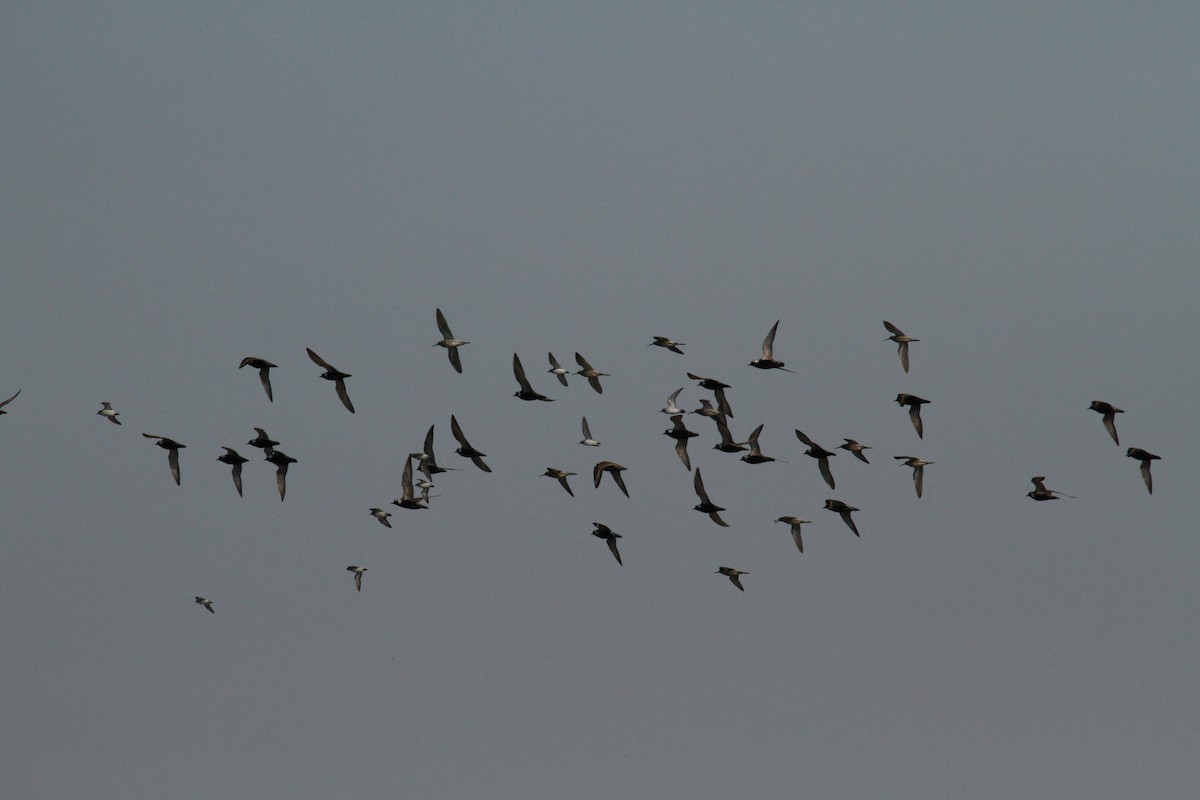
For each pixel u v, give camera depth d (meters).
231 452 71.75
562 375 74.62
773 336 68.88
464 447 72.88
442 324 71.38
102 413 72.44
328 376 69.56
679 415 73.81
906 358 68.88
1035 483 72.06
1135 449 67.19
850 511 72.75
